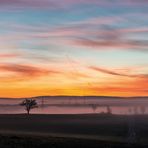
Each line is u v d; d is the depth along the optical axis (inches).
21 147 2465.6
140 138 4126.5
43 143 2682.1
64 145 2687.0
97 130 6023.6
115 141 3243.1
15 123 7421.3
